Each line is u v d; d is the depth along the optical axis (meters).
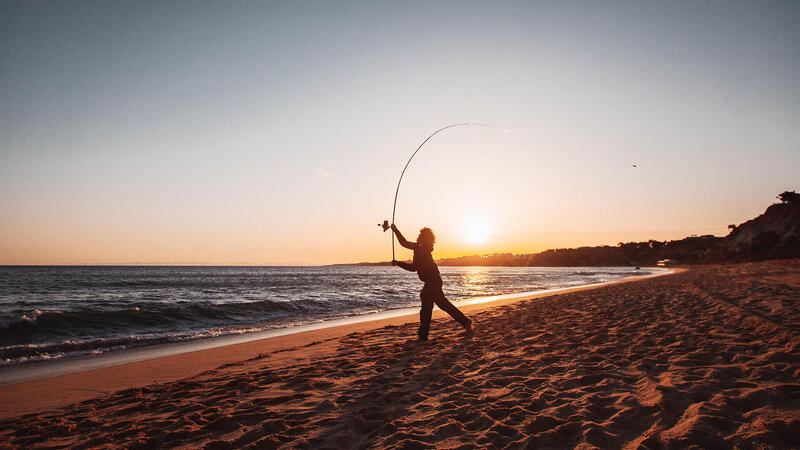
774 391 2.68
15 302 17.30
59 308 14.09
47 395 4.21
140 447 2.51
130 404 3.62
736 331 5.22
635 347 4.71
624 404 2.76
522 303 12.60
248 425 2.82
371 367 4.50
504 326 7.29
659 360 4.02
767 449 1.95
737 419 2.33
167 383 4.47
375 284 36.28
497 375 3.88
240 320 11.59
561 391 3.22
